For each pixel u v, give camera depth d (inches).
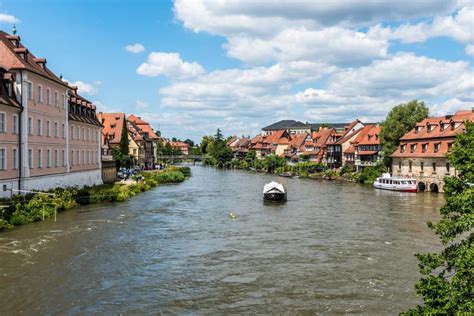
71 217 1422.2
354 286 784.9
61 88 1830.7
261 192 2431.1
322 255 997.8
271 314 661.9
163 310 672.4
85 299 708.7
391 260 952.3
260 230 1288.1
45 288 751.1
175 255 989.2
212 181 3363.7
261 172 4936.0
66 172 1872.5
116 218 1425.9
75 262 906.7
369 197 2145.7
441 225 442.3
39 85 1606.8
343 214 1592.0
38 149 1595.7
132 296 727.7
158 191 2463.1
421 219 1466.5
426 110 2970.0
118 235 1175.6
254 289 770.2
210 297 730.2
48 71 1824.6
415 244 1099.3
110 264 903.1
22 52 1577.3
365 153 3540.8
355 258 971.3
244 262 939.3
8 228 1199.6
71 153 1967.3
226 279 823.7
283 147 5871.1
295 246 1083.3
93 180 2279.8
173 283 796.6
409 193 2336.4
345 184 3004.4
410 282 804.6
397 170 2768.2
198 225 1362.0
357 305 695.7
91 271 852.0
